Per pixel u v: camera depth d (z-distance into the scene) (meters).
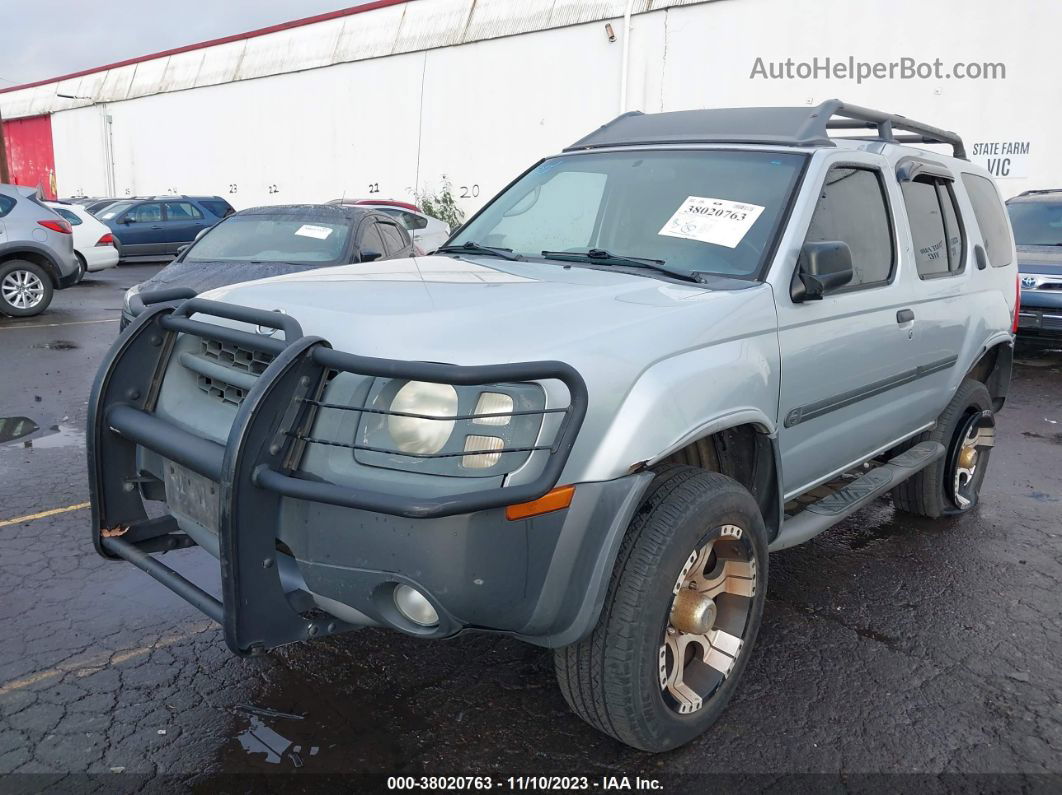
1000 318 5.34
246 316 2.69
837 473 3.99
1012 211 11.50
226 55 29.69
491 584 2.44
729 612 3.17
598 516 2.57
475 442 2.42
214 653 3.57
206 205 22.17
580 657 2.77
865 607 4.18
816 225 3.66
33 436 6.57
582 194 4.10
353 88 25.22
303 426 2.53
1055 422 7.92
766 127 4.00
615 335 2.73
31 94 41.38
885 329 3.99
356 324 2.63
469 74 22.25
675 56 18.23
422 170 23.88
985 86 14.83
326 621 2.70
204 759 2.91
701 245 3.57
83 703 3.20
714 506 2.87
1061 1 13.94
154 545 3.16
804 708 3.32
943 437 5.00
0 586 4.09
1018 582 4.51
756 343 3.18
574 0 19.94
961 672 3.61
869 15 15.73
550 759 2.97
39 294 12.76
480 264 3.71
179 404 2.98
